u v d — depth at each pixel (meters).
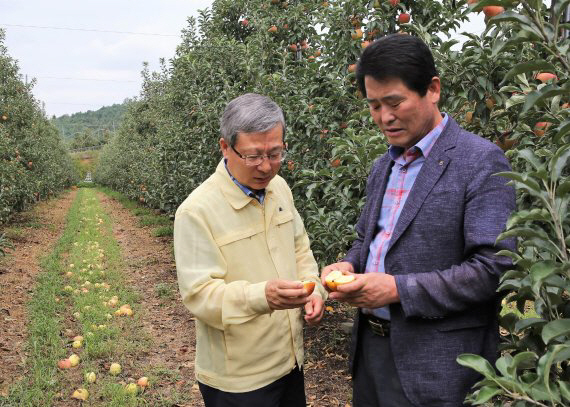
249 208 1.85
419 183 1.60
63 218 16.94
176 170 10.51
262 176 1.75
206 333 1.85
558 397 1.09
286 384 1.98
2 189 11.20
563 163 1.28
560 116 1.86
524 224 1.44
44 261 8.88
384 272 1.67
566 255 1.25
